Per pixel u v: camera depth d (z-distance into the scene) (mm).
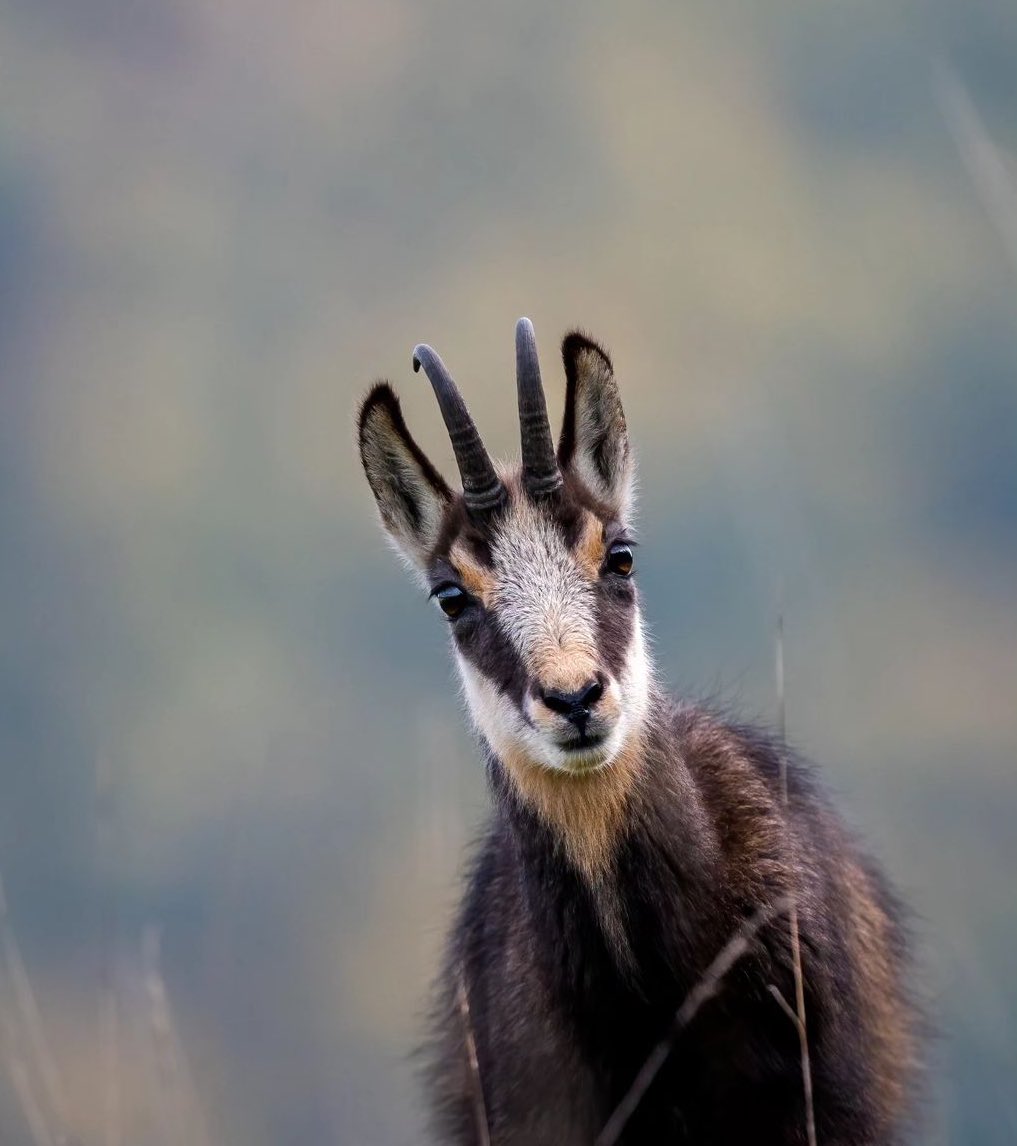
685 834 15656
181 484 90188
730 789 16516
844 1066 15922
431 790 22359
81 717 63844
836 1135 15875
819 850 16844
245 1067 33844
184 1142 16938
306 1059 34781
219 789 51250
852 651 42344
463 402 16125
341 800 45844
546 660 15172
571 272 96312
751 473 42406
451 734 27797
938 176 99938
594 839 15555
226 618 71375
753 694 36531
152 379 103438
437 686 57812
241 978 36500
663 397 73750
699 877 15688
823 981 15789
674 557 57500
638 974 15742
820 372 78312
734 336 83438
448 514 16719
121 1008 21047
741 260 92625
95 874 24844
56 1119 18141
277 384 100500
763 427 50906
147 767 53781
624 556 16203
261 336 107250
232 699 62906
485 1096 16703
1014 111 91812
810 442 70000
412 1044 24797
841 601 46469
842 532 62094
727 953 15352
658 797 15609
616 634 15703
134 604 75062
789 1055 15688
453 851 21484
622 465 16953
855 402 75250
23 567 81250
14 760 58156
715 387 75562
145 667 68625
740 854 16094
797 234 95188
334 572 73938
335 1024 36500
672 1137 16047
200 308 111625
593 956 15789
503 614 15742
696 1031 15742
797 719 35312
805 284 88750
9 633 72938
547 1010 16078
